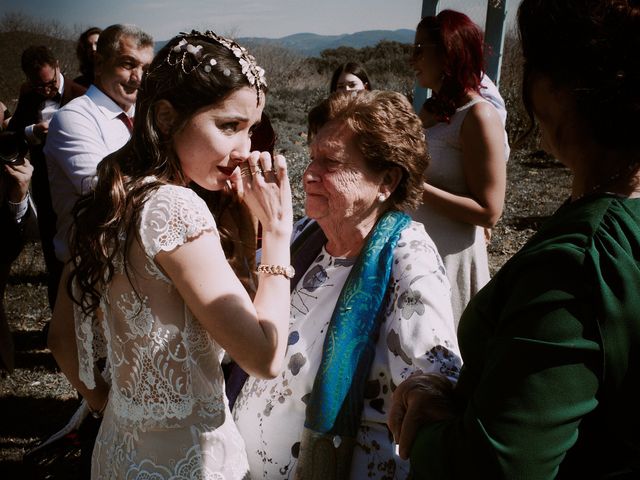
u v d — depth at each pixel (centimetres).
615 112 91
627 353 87
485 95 370
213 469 155
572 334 87
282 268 156
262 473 178
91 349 166
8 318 563
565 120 98
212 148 151
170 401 150
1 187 380
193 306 144
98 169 153
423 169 184
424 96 566
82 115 365
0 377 459
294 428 176
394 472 164
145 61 372
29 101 519
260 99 155
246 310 145
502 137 296
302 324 184
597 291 88
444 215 300
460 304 306
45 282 648
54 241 380
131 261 146
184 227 143
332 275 186
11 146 382
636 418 89
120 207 146
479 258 311
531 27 97
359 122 173
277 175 159
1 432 392
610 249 90
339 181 176
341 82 518
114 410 161
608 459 92
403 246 172
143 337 149
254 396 184
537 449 88
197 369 152
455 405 117
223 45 152
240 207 176
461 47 292
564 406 87
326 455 164
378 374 167
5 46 1402
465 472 96
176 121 150
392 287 169
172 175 155
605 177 97
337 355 166
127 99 376
